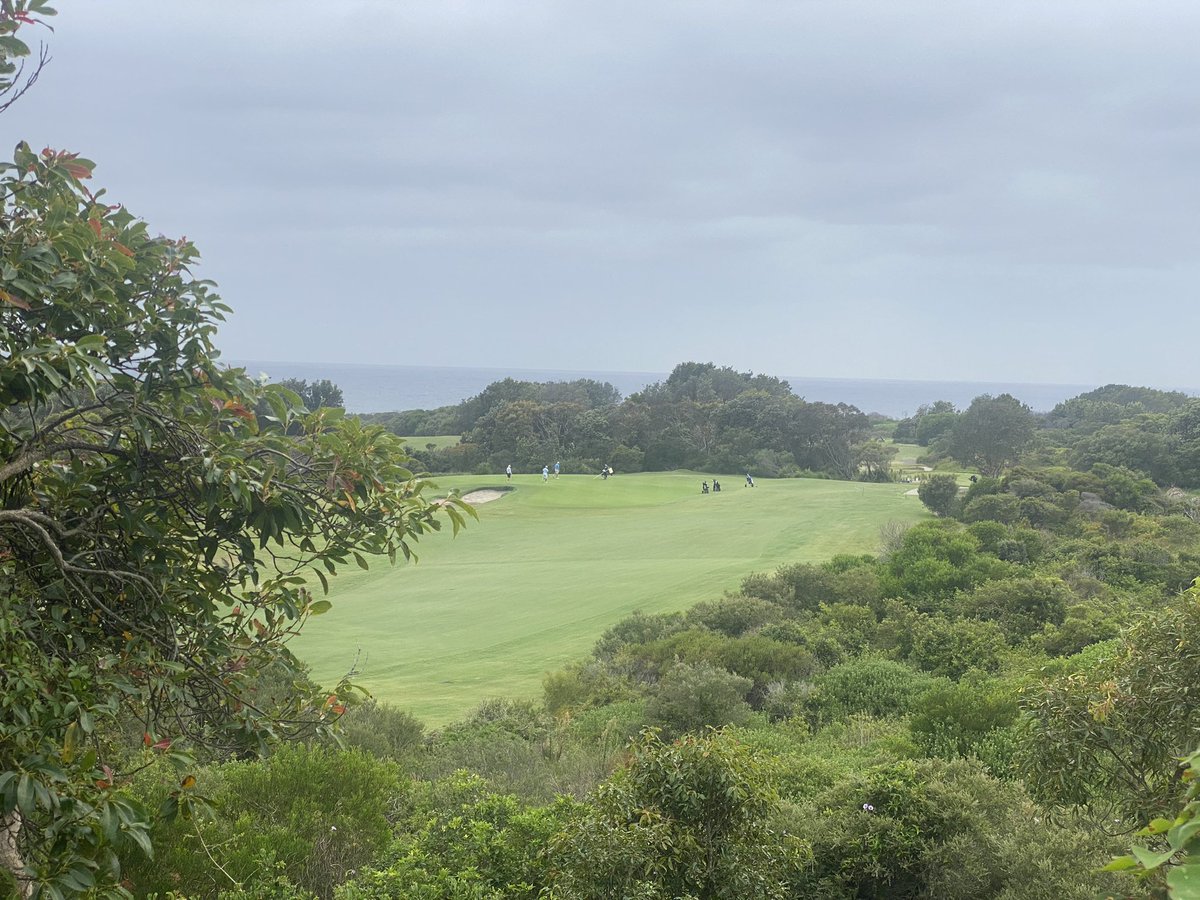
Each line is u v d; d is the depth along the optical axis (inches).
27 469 151.2
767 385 5585.6
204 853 241.3
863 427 4001.0
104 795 132.3
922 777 333.1
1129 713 209.3
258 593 180.2
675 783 244.5
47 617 155.7
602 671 908.0
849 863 297.0
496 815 294.4
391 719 601.9
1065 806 237.0
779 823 315.6
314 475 167.2
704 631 999.6
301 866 261.7
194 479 159.5
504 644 1133.1
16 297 136.5
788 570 1293.1
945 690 567.8
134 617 165.9
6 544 156.2
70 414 151.9
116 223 165.0
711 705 681.6
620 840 228.1
